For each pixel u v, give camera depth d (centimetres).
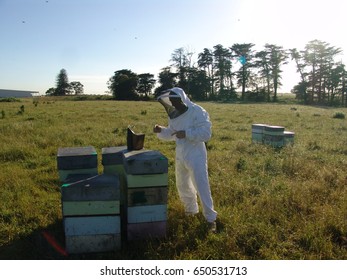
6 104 3406
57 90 11488
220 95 7956
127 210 416
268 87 7725
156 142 1148
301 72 7544
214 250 396
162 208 425
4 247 415
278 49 7519
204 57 8050
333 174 710
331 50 7181
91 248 396
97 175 427
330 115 2664
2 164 805
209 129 437
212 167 783
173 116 459
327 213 486
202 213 496
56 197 581
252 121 2002
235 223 459
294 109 3509
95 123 1622
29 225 469
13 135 1162
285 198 560
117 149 502
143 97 7094
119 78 7212
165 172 416
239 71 7869
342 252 403
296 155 928
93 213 389
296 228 458
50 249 410
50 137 1157
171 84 7744
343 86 7106
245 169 771
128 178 411
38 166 798
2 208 523
